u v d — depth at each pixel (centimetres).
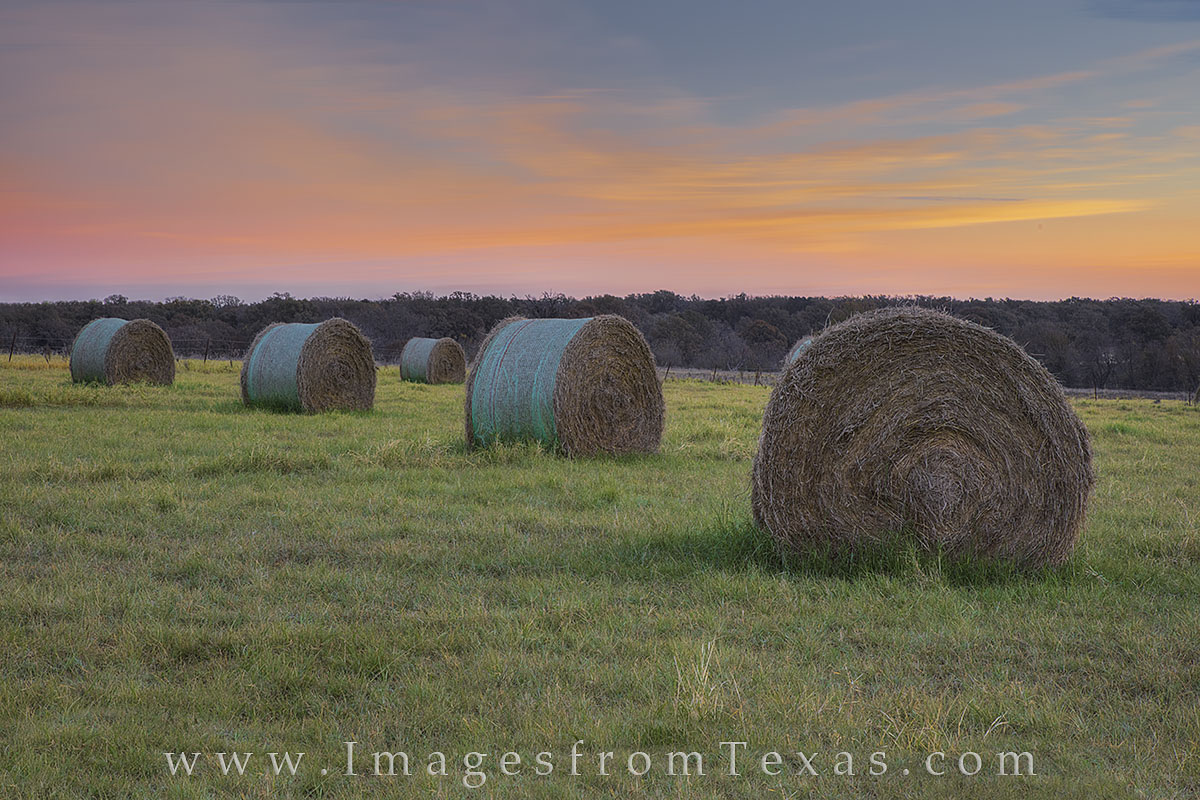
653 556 798
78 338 2580
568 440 1398
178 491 1034
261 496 1012
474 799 404
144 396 2222
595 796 411
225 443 1433
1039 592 724
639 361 1485
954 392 795
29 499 968
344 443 1452
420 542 844
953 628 629
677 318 6956
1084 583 745
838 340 806
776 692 514
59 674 534
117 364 2533
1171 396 4400
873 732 476
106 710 485
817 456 804
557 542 852
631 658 571
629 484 1170
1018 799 412
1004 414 793
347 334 2062
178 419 1762
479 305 7556
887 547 785
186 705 496
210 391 2469
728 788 420
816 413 804
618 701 507
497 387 1439
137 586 696
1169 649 595
